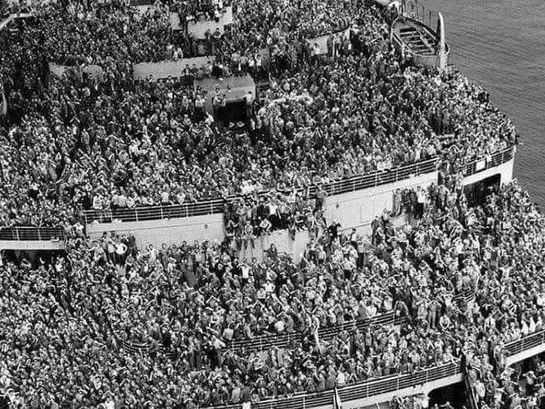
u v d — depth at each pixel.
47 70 74.19
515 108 100.00
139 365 52.00
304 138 63.47
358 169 61.75
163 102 67.56
